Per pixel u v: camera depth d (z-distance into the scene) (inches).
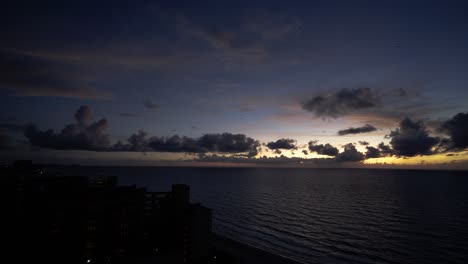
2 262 4160.9
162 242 5137.8
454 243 6471.5
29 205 4579.2
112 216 4635.8
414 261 5295.3
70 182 6195.9
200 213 4475.9
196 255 4411.9
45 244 4372.5
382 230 7667.3
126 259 4596.5
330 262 5182.1
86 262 4434.1
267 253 5251.0
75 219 4485.7
